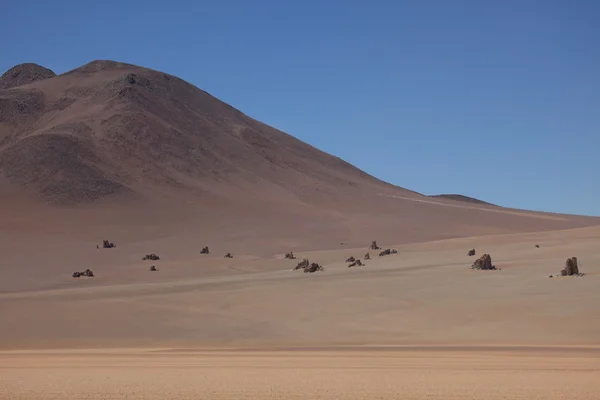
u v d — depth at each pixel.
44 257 107.50
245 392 19.81
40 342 42.09
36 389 20.80
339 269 77.12
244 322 46.31
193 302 53.94
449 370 24.22
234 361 28.95
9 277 86.19
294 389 20.16
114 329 45.53
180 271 90.62
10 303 55.84
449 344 36.72
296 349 36.12
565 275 53.91
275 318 47.00
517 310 44.00
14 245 118.56
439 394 19.06
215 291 59.16
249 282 66.44
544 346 34.75
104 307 52.81
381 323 43.59
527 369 24.44
